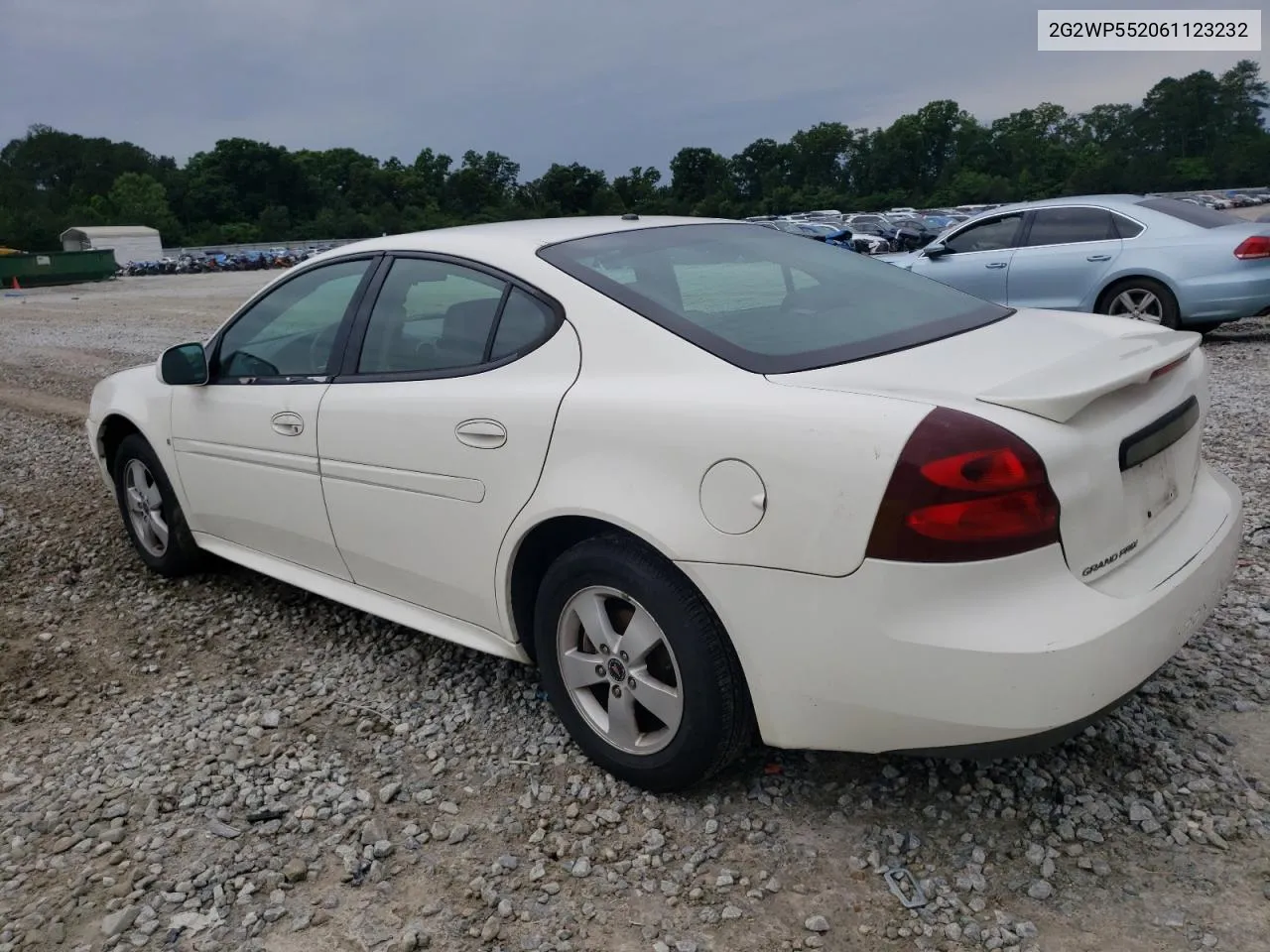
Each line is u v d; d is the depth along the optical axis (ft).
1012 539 7.20
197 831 9.27
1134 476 8.15
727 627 8.23
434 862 8.64
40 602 15.58
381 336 11.48
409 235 11.93
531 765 10.02
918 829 8.62
